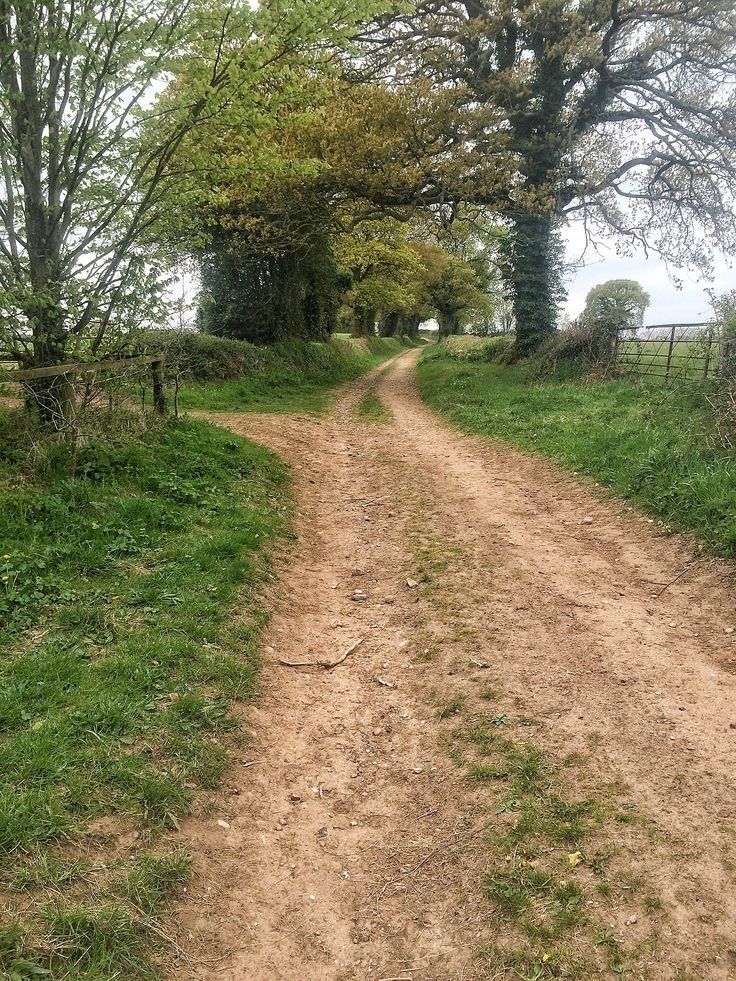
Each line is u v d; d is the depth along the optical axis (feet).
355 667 16.08
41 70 22.97
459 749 12.62
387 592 20.11
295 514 26.94
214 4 22.91
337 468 35.81
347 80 64.54
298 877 10.02
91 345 25.80
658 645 16.05
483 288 156.76
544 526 25.12
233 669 14.35
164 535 20.24
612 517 25.05
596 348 55.83
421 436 44.62
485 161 58.75
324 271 94.27
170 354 49.32
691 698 13.80
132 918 8.41
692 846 9.98
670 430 30.58
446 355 105.19
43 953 7.63
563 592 19.12
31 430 22.77
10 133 22.34
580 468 30.68
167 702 12.80
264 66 24.67
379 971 8.54
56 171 23.70
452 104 57.57
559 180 62.08
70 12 21.45
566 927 8.77
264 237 67.05
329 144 60.34
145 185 25.77
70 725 11.35
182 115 24.39
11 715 11.36
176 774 11.14
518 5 60.54
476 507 27.63
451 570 20.94
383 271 122.01
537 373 59.41
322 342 99.14
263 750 12.67
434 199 65.82
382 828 11.07
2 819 9.05
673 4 57.21
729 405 27.20
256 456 31.71
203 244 29.58
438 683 14.97
